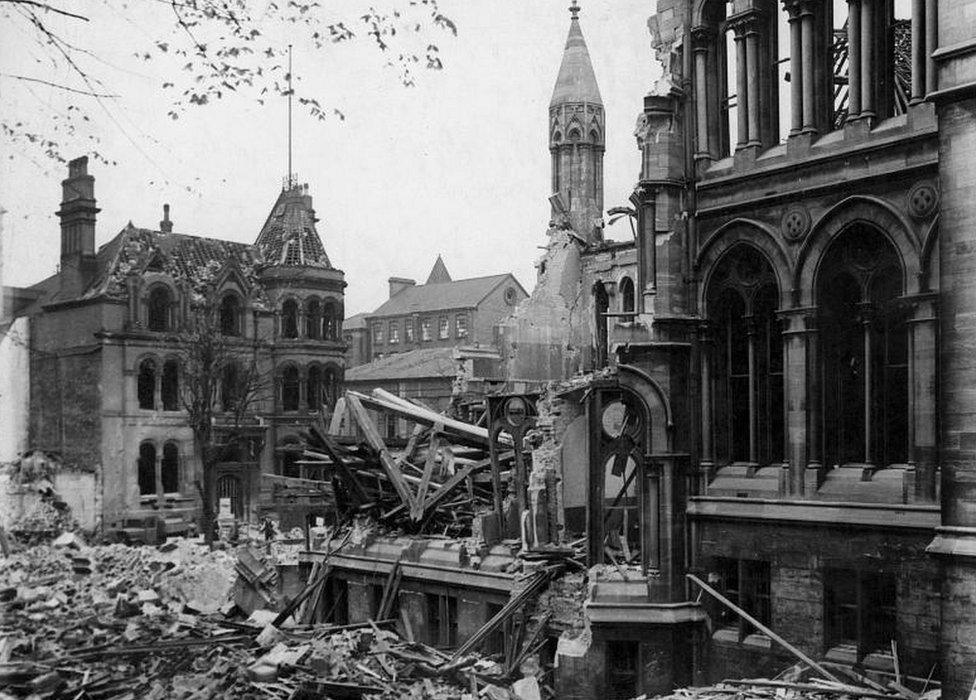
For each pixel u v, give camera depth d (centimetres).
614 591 2375
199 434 5191
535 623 2584
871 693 1884
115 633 2712
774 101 2388
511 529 3005
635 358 2431
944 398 1692
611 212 2720
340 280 6191
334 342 6138
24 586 3353
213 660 2383
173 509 5138
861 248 2144
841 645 2123
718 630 2358
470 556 2889
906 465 2066
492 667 2531
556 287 4538
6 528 4491
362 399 3647
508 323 4409
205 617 3100
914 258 1997
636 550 2772
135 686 2148
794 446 2231
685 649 2341
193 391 5281
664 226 2469
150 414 5238
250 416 5578
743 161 2373
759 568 2312
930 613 1938
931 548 1691
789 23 2272
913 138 1992
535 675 2470
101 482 4997
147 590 3381
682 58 2502
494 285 7525
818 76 2245
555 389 3052
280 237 6175
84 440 5028
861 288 2147
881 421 2119
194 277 5588
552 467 2864
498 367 4503
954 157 1681
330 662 2331
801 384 2223
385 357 7444
